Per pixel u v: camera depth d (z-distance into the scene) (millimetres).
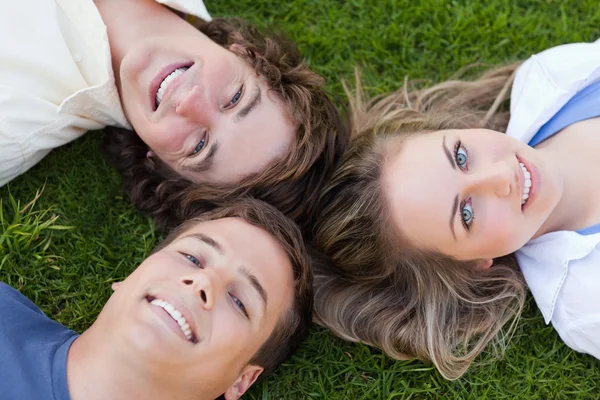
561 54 2141
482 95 2279
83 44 2008
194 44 1935
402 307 2053
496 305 2066
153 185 2092
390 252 1981
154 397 1642
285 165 1916
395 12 2332
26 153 1980
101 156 2148
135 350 1576
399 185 1840
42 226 1974
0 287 1756
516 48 2320
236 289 1654
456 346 2074
